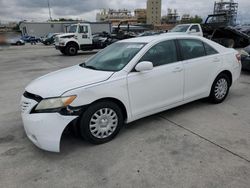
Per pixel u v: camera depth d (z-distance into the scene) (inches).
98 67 142.6
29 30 1935.3
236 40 561.9
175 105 154.0
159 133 135.9
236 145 119.6
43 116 109.0
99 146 124.3
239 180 93.4
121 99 126.9
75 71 141.3
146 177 97.8
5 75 343.3
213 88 174.7
